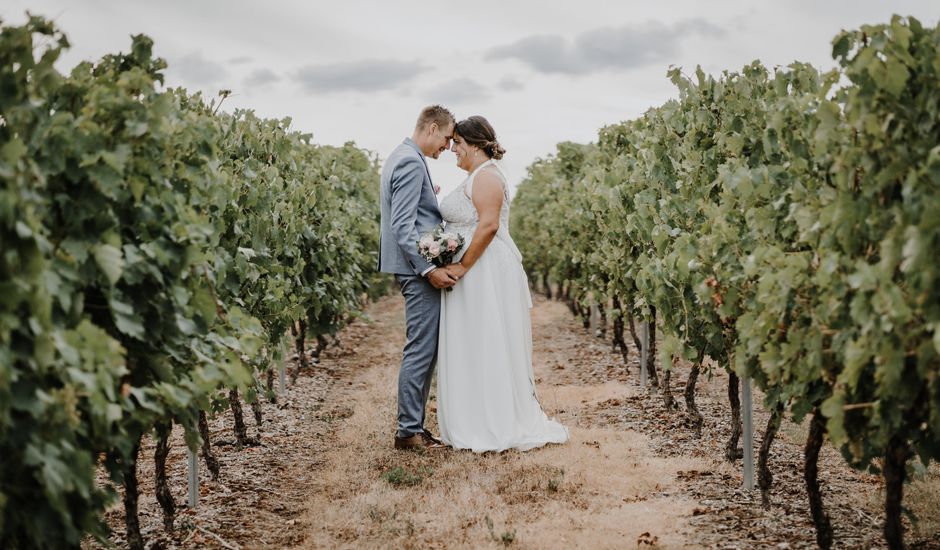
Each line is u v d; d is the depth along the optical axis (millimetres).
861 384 2896
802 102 3377
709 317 4207
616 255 6891
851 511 3861
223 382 3234
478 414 5461
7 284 1995
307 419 6484
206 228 3018
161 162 2943
